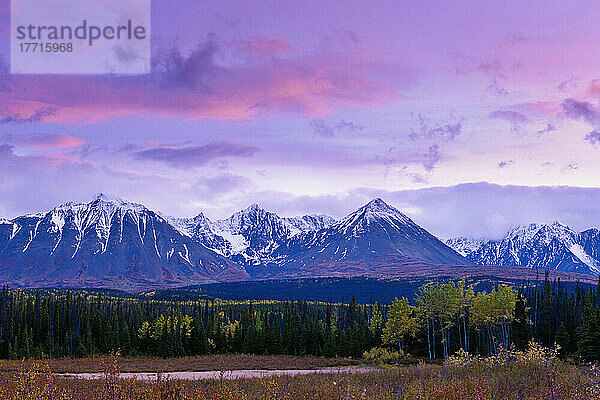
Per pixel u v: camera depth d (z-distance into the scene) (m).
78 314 124.75
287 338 107.19
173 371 63.19
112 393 13.36
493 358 34.72
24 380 12.67
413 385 20.27
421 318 89.00
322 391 16.33
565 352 79.06
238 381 25.88
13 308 120.19
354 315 131.00
